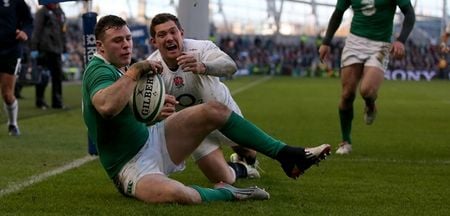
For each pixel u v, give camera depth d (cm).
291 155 689
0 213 659
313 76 5234
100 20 693
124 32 689
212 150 778
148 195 670
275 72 5456
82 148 1138
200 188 688
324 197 744
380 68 1085
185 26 1274
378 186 816
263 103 2261
